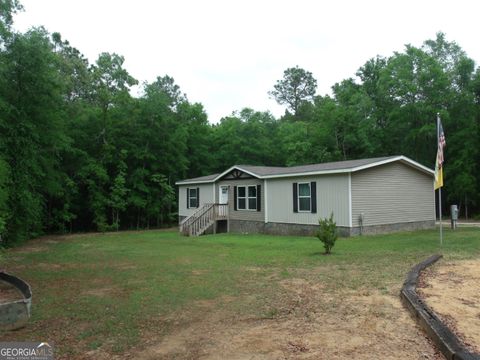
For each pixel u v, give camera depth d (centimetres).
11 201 1555
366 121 3014
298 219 1758
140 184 2522
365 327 478
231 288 718
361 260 958
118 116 2517
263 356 402
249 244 1427
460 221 2292
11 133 1570
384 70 2995
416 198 1798
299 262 971
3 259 1178
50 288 764
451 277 732
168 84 3509
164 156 2634
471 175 2458
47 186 1906
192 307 601
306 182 1717
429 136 2667
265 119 3688
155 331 498
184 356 414
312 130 3406
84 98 2836
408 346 415
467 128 2500
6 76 1570
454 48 2894
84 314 579
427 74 2656
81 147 2423
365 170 1592
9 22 1599
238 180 2111
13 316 517
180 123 2800
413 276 716
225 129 3262
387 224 1662
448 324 470
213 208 2127
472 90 2573
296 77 5722
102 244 1593
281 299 627
